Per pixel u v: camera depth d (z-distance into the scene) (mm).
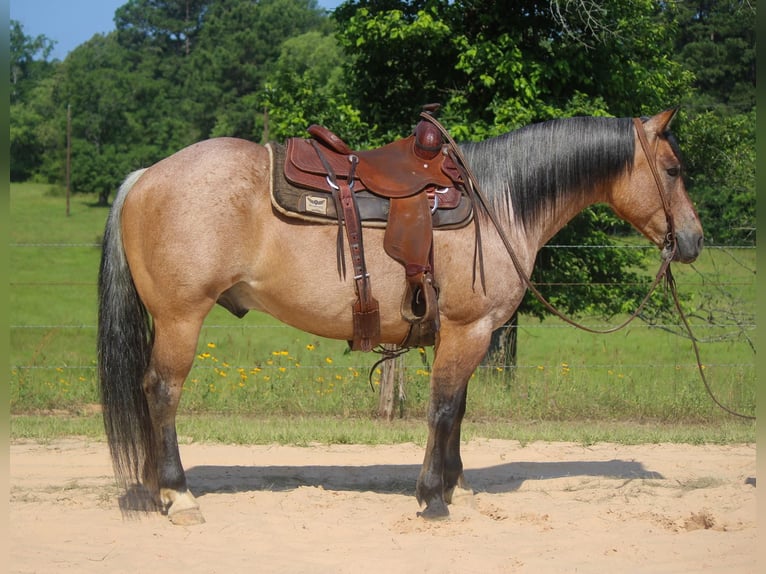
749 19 12703
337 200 4516
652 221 5051
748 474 5941
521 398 8539
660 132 4965
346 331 4652
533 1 9930
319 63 41250
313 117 9859
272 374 9031
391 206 4527
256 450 6629
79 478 5605
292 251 4508
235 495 5211
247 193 4492
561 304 10062
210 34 58156
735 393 8539
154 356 4594
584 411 8375
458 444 5039
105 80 50406
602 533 4543
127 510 4824
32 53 58844
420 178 4598
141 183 4598
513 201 4848
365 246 4527
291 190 4504
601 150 4938
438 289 4598
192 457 6352
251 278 4566
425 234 4480
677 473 6000
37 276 25922
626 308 9898
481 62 9539
